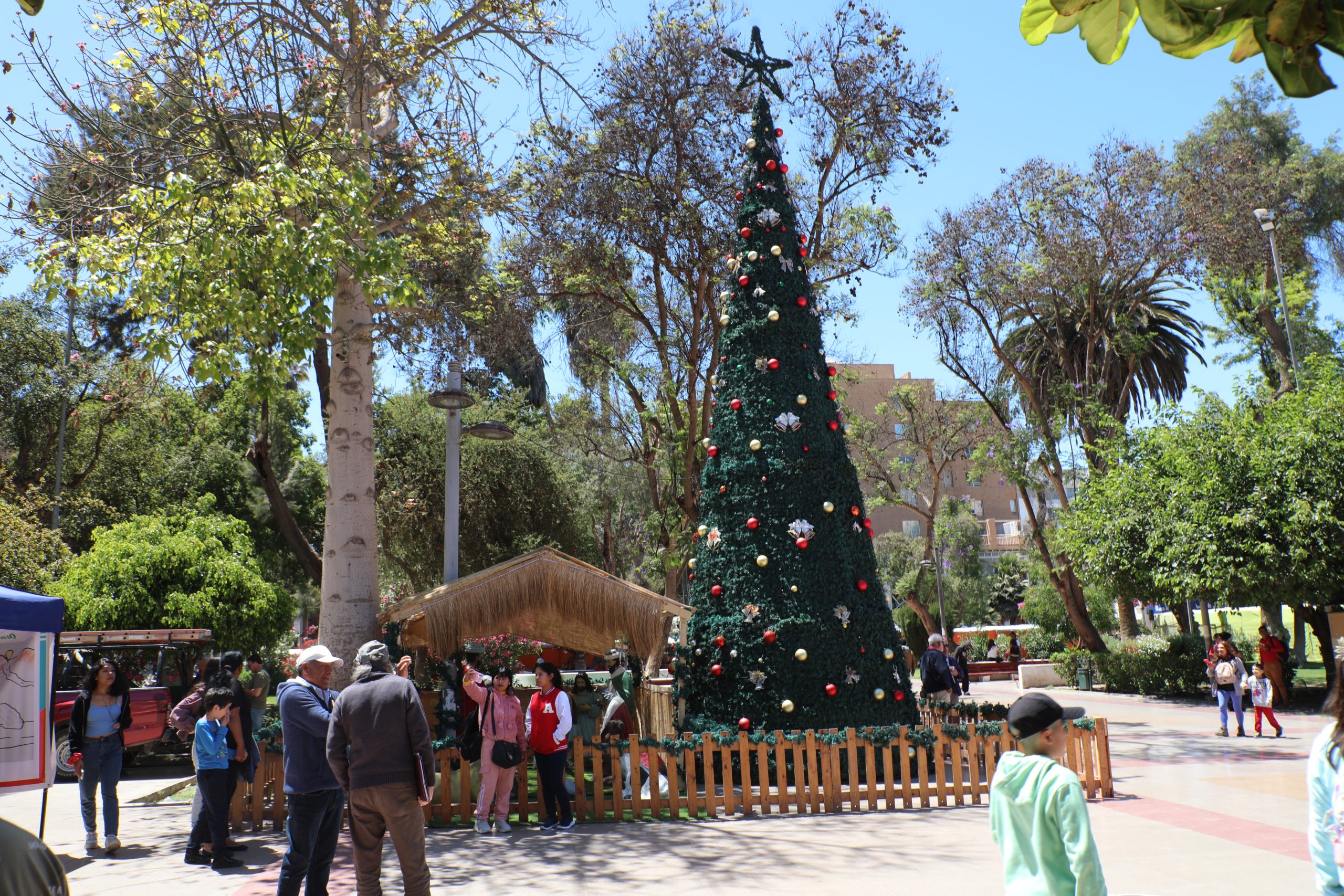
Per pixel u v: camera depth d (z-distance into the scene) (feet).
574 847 26.73
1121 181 80.23
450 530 41.86
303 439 114.42
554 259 57.62
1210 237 77.82
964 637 135.44
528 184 50.90
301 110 35.94
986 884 21.72
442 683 38.22
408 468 81.25
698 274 57.36
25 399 78.69
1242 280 90.43
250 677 36.73
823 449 38.45
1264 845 25.16
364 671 19.21
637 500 111.04
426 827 30.01
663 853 25.70
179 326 31.12
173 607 56.75
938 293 85.46
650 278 65.26
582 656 67.82
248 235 32.12
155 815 34.40
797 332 39.68
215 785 25.08
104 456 89.81
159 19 34.12
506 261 58.13
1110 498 73.15
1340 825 9.65
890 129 56.49
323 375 55.36
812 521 37.50
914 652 118.01
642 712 47.37
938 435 108.27
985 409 102.58
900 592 112.16
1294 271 100.78
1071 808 10.12
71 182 35.12
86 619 55.31
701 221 53.67
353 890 22.54
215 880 23.61
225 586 59.11
